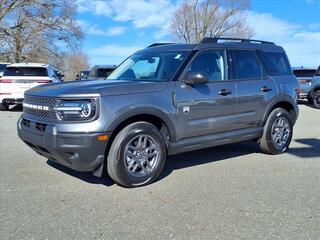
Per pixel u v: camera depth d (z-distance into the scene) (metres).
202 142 6.00
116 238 3.79
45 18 40.66
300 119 12.84
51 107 5.00
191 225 4.08
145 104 5.23
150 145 5.37
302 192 5.11
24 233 3.87
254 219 4.24
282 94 7.11
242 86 6.48
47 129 4.96
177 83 5.67
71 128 4.82
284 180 5.63
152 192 5.08
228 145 8.00
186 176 5.81
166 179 5.65
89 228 4.00
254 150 7.59
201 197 4.91
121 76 6.31
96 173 5.11
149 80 5.75
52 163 6.37
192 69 5.90
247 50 6.86
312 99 17.55
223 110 6.18
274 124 7.09
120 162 5.05
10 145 7.82
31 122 5.30
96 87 5.08
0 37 39.75
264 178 5.73
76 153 4.87
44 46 40.69
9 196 4.86
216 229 3.99
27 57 40.34
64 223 4.11
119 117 4.98
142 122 5.28
